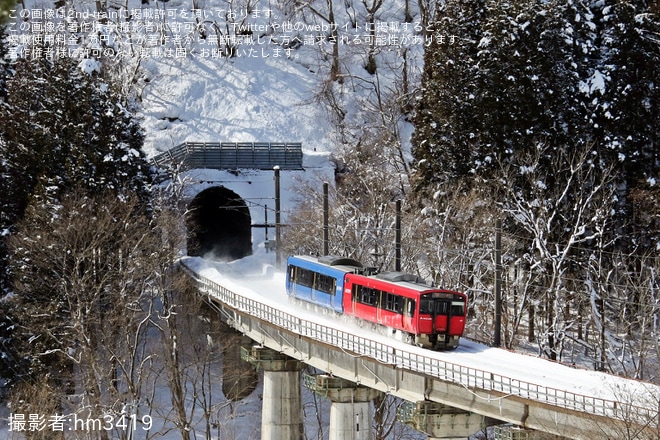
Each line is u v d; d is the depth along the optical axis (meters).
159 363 64.31
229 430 62.38
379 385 42.56
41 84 67.31
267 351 56.91
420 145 69.44
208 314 68.69
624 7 64.38
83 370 57.28
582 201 59.69
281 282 70.19
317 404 66.44
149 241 60.69
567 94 64.56
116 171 66.56
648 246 58.47
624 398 31.17
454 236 61.41
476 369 33.97
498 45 65.44
